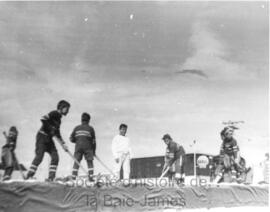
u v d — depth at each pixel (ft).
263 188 35.01
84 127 30.09
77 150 29.71
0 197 26.53
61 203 28.22
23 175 28.17
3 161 27.86
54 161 29.01
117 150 30.76
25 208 27.09
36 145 28.71
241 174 34.42
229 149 33.94
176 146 32.35
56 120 29.43
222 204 33.42
